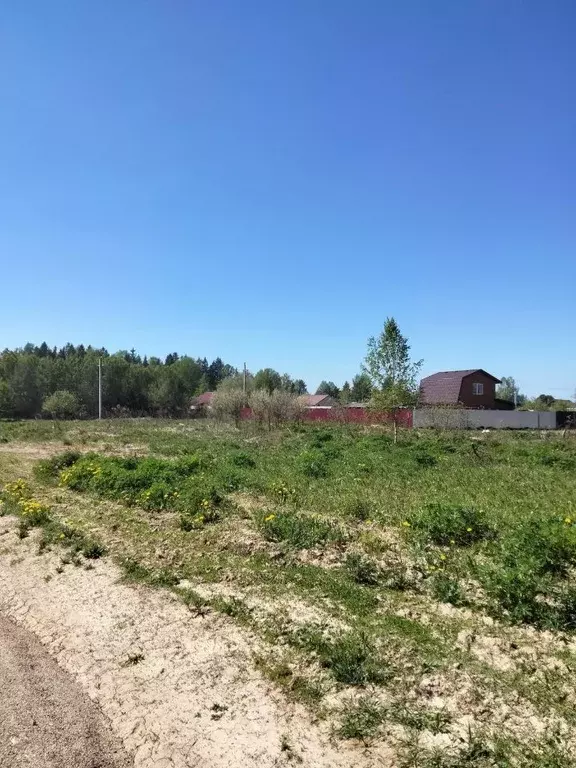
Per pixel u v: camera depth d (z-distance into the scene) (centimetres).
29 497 1085
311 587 589
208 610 542
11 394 5784
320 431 2495
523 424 3616
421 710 367
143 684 418
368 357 2214
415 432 2639
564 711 360
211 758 334
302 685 403
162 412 6112
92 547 725
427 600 550
